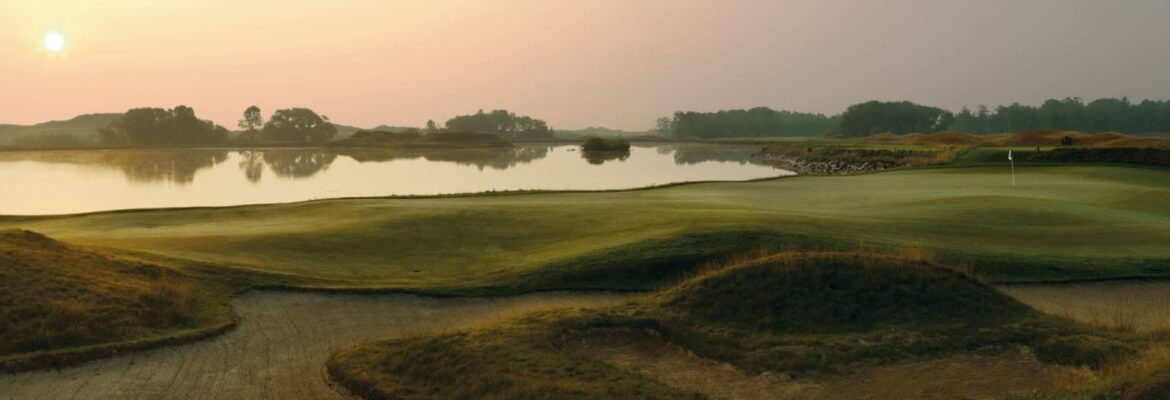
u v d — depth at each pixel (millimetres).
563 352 12914
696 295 15484
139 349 14078
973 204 32031
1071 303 18109
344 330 16125
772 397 11445
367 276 21125
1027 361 12672
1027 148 74688
